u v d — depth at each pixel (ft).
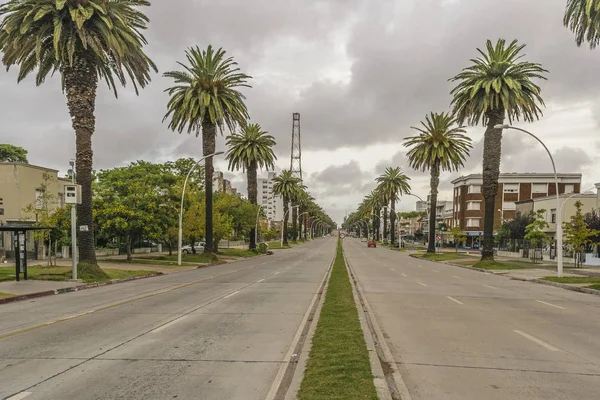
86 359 25.17
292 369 23.09
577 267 116.78
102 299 52.85
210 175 133.08
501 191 261.85
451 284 73.05
